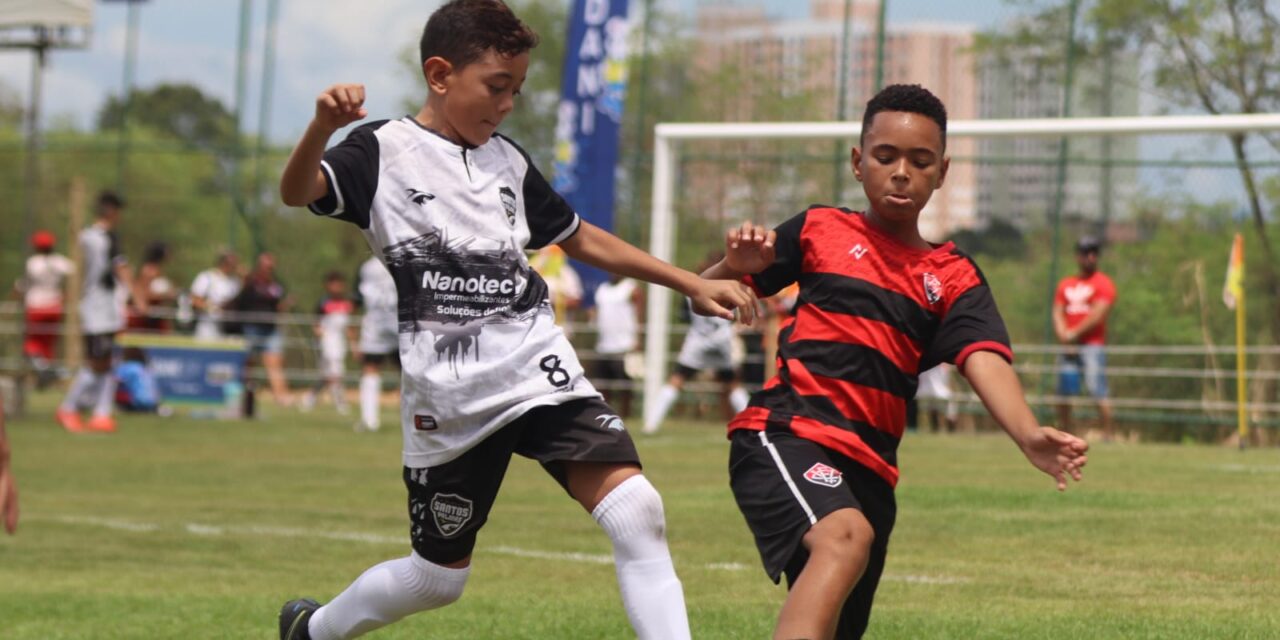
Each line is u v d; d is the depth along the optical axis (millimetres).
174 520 19547
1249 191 38531
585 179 43594
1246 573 13992
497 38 8273
